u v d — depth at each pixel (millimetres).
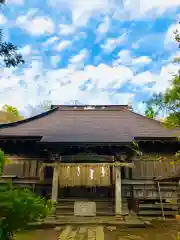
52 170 14133
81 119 18188
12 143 14727
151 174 14016
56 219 11617
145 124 16828
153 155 14352
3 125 16094
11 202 2424
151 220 11898
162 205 13141
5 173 14078
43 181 13742
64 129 14961
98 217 12125
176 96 5914
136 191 13844
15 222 2506
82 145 12133
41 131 15047
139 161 14312
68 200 14203
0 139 13984
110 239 8719
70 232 9492
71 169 12969
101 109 20953
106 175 12836
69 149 13336
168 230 10078
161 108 6180
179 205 13414
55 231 9836
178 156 8758
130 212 13094
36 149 14641
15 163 14344
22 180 13859
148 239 8711
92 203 12648
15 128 15820
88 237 8656
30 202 2635
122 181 13844
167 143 14320
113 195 14875
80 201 13414
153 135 13969
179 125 6238
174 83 5969
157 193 13781
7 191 2611
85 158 12992
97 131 14406
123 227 10695
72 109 20969
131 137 12938
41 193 13766
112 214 12703
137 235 9258
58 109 21062
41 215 2869
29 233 9383
